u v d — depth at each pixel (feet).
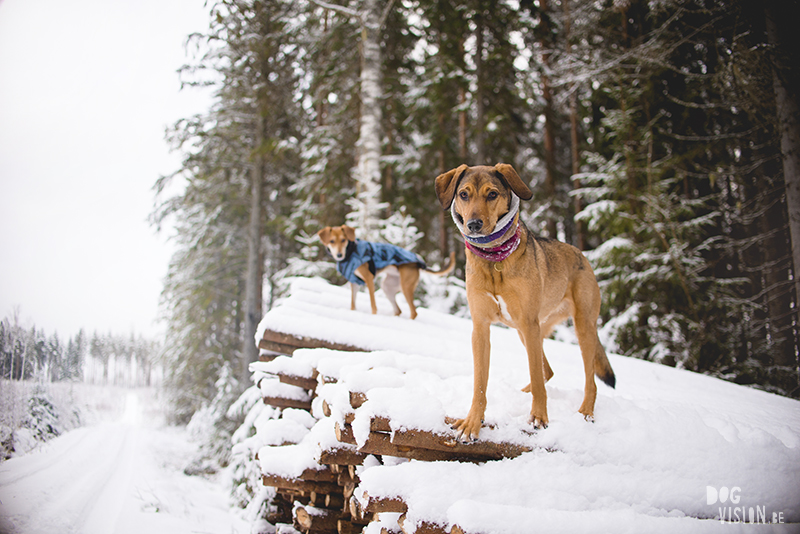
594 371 9.75
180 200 47.19
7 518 12.48
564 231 50.88
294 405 13.37
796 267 20.63
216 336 57.26
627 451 7.92
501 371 12.03
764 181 28.76
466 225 8.17
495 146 42.68
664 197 27.63
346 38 38.68
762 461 8.21
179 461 35.40
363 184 32.07
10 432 19.22
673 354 25.14
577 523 6.45
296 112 49.03
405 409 7.52
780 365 27.04
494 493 6.91
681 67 28.19
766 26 21.53
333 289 20.17
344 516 10.42
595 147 36.94
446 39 41.70
